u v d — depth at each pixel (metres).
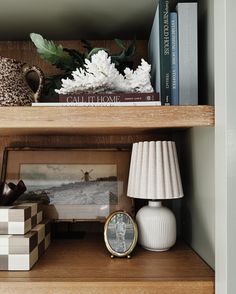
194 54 0.72
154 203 0.83
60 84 0.90
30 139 1.00
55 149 0.98
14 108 0.59
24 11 0.81
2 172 0.97
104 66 0.70
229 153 0.55
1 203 0.76
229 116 0.55
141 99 0.67
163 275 0.64
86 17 0.85
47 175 0.97
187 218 0.91
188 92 0.72
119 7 0.80
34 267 0.69
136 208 0.98
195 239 0.82
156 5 0.78
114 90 0.72
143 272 0.66
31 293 0.61
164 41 0.71
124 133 0.94
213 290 0.61
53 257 0.76
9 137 1.00
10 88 0.72
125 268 0.68
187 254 0.79
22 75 0.75
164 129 0.82
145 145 0.81
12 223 0.68
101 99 0.67
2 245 0.67
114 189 0.97
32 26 0.90
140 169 0.81
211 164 0.68
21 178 0.97
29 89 0.76
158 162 0.80
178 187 0.81
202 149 0.75
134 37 0.92
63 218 0.95
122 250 0.76
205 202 0.73
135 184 0.82
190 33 0.72
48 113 0.59
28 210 0.72
